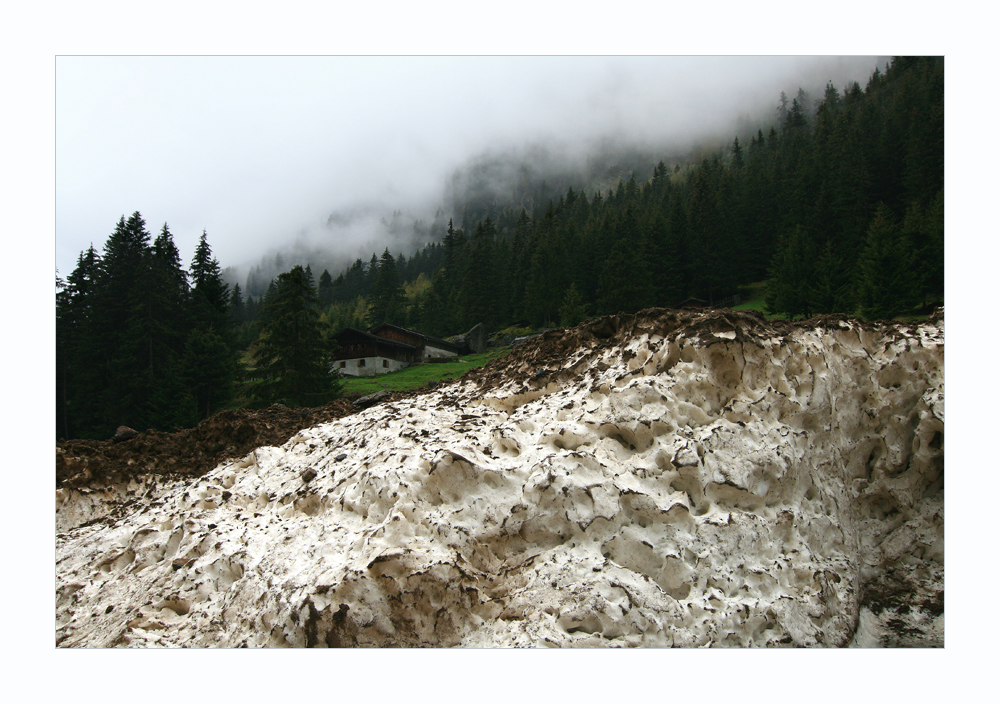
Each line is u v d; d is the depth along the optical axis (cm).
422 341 5341
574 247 7188
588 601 577
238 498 886
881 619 707
